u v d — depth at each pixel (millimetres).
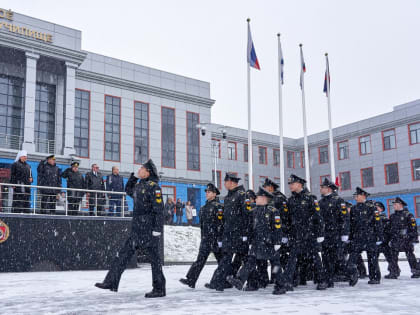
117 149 32719
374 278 8773
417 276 10242
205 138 38500
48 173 13609
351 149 50000
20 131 27672
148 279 10117
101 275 11297
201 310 5355
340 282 9359
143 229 6578
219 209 7844
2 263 12336
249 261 7293
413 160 43125
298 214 7645
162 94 36031
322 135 53812
